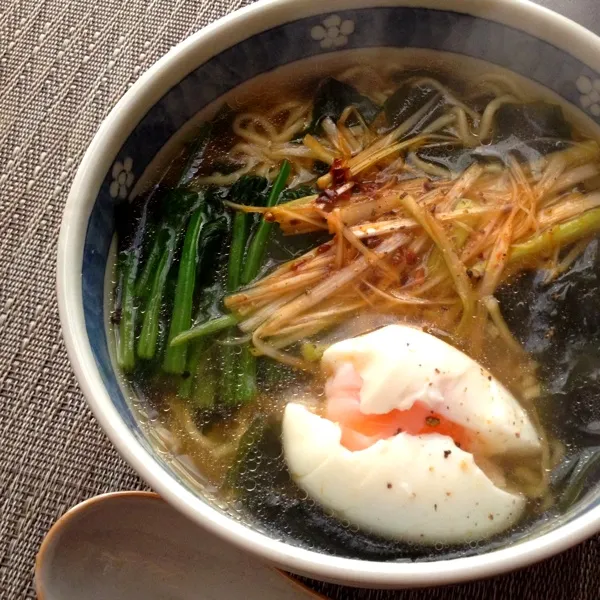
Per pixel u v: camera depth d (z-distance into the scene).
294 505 0.22
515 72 0.25
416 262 0.24
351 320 0.24
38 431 0.26
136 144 0.23
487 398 0.22
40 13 0.32
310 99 0.26
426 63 0.26
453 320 0.24
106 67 0.31
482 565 0.18
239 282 0.24
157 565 0.25
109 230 0.23
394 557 0.21
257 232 0.25
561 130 0.25
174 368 0.23
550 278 0.24
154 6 0.32
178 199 0.25
